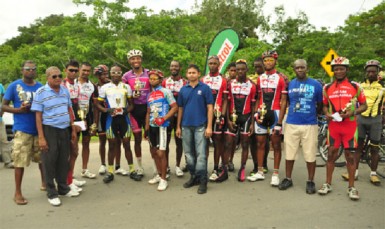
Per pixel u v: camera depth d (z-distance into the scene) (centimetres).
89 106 573
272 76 548
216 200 475
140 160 592
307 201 469
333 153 500
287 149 523
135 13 1366
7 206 455
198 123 513
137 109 585
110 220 409
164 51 1245
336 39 1600
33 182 562
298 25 1917
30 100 465
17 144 461
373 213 426
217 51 823
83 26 1295
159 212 432
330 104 496
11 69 1666
